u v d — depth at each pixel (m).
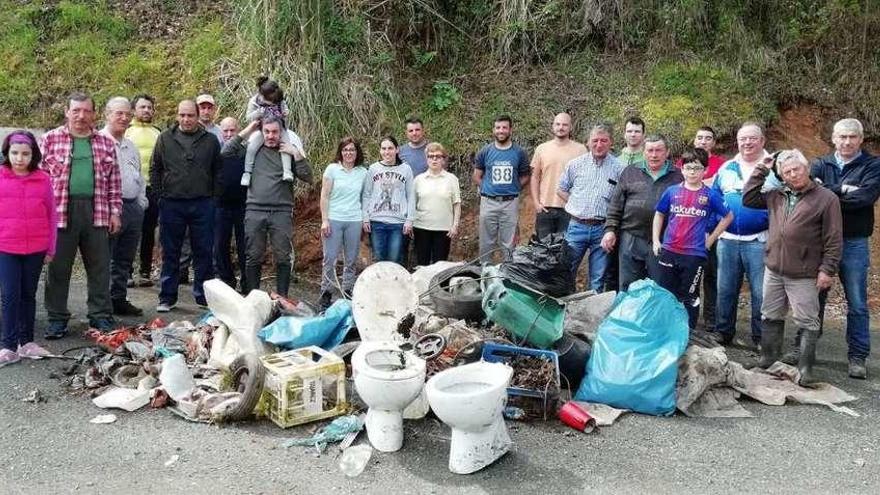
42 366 5.84
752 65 10.35
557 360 5.20
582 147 7.97
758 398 5.50
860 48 10.37
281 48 10.01
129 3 12.10
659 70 10.41
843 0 10.61
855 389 5.89
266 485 4.14
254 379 4.84
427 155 7.99
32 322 6.17
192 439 4.68
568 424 4.97
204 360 5.83
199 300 7.73
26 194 5.88
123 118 7.10
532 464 4.46
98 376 5.51
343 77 10.11
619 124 9.80
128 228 7.24
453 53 11.02
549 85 10.52
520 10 10.68
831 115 10.03
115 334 6.16
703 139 7.59
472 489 4.14
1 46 11.28
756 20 10.76
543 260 5.55
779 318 6.17
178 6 12.03
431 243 8.03
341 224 7.63
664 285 6.44
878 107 10.03
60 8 11.80
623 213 6.91
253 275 7.39
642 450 4.68
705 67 10.36
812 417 5.28
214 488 4.10
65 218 6.41
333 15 10.16
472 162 9.73
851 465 4.55
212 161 7.51
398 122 10.05
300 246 9.35
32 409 5.06
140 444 4.59
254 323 5.68
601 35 10.99
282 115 7.32
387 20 10.84
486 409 4.19
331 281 7.66
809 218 5.77
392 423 4.54
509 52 10.87
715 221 6.47
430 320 5.73
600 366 5.38
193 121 7.31
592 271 7.48
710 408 5.32
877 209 9.50
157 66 10.96
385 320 5.92
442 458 4.49
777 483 4.31
